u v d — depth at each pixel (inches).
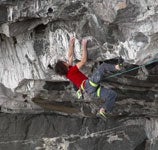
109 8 420.8
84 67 498.3
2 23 474.6
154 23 422.9
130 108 577.3
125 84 524.7
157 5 411.5
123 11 418.9
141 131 634.2
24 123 650.8
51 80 547.5
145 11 419.2
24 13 452.8
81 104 599.8
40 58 521.3
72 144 641.0
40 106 626.8
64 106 611.8
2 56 553.3
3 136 653.9
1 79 575.5
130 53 446.0
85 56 457.7
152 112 581.0
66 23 470.0
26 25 482.3
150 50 441.1
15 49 536.7
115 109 582.9
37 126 649.0
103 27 443.8
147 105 563.8
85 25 454.9
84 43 458.6
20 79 558.3
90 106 594.9
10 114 654.5
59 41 488.7
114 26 441.4
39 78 544.4
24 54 533.0
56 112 642.8
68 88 572.1
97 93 436.8
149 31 425.7
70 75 433.1
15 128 651.5
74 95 576.7
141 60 449.7
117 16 423.2
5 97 614.9
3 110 655.1
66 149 641.6
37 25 488.7
